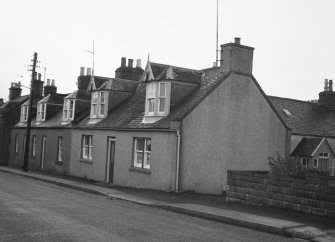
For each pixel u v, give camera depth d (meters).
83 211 13.13
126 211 13.58
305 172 14.96
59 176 27.66
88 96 30.61
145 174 20.89
